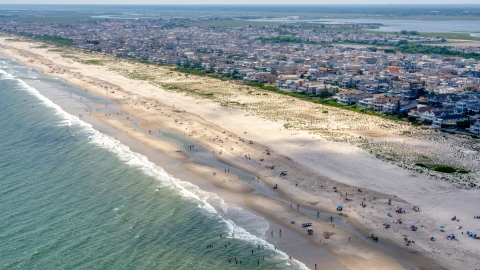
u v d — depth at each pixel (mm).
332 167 194250
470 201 162375
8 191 167125
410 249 134750
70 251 130000
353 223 149375
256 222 150125
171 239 138375
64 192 167875
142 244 135125
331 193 170375
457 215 153000
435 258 130250
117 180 180125
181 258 129000
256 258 130000
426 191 170500
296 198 167125
